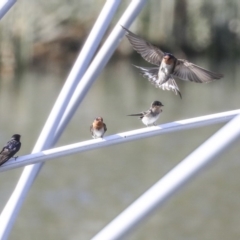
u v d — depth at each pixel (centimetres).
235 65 4794
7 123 2714
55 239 1550
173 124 600
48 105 3122
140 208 349
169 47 4703
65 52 4522
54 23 4500
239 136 351
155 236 1556
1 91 3503
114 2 794
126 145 2466
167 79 577
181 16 4697
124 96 3481
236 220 1673
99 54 789
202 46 4791
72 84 784
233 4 4794
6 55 4178
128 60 4862
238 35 4881
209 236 1566
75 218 1680
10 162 614
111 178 2025
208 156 351
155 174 2072
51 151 614
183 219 1684
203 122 600
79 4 4556
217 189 1919
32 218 1677
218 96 3459
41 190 1895
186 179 350
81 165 2173
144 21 4619
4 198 1814
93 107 3130
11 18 4169
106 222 1661
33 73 4250
